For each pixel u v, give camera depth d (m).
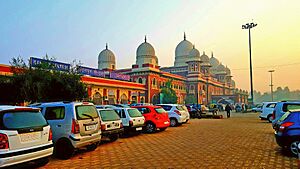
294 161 7.60
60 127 8.42
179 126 19.39
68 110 8.54
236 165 7.18
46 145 6.75
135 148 10.20
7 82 15.24
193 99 65.88
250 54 48.41
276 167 6.93
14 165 5.87
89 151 9.59
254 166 7.05
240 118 30.25
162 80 58.34
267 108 24.12
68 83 15.91
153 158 8.25
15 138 5.97
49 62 17.69
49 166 7.35
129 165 7.36
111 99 41.75
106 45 65.62
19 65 16.17
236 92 94.50
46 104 8.98
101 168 7.09
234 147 10.12
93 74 38.91
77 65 18.44
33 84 14.86
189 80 70.06
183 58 76.88
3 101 15.26
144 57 59.06
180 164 7.38
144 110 15.55
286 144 8.42
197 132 15.45
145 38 61.69
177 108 19.44
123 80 46.66
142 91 51.16
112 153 9.20
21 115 6.42
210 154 8.76
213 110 37.38
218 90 87.69
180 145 10.77
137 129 13.58
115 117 11.62
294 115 8.56
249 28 48.75
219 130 16.55
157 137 13.41
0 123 5.91
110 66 63.53
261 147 10.09
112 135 11.49
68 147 8.25
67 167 7.23
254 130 16.47
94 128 9.09
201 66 80.50
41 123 6.81
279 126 8.81
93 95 37.78
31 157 6.24
